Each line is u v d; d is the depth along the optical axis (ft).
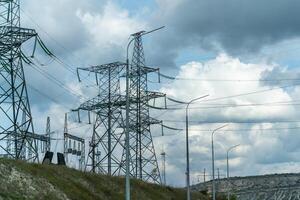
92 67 276.62
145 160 280.92
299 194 613.52
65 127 336.90
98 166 266.98
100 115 275.80
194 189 449.89
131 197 229.86
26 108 203.62
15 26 202.08
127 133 144.15
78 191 186.19
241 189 587.27
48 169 186.19
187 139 210.38
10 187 147.23
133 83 271.08
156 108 284.00
